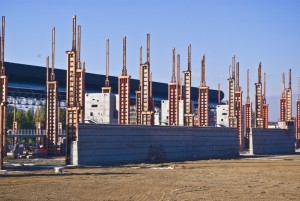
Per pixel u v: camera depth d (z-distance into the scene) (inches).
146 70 3590.1
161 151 3326.8
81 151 2628.0
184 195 1341.0
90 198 1258.0
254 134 4507.9
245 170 2375.7
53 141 3747.5
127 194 1346.0
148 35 3604.8
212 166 2672.2
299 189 1550.2
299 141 6013.8
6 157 3334.2
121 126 2962.6
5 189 1441.9
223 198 1294.3
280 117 5625.0
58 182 1664.6
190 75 4033.0
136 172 2162.9
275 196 1359.5
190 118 3996.1
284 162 3134.8
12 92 4318.4
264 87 5753.0
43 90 4510.3
